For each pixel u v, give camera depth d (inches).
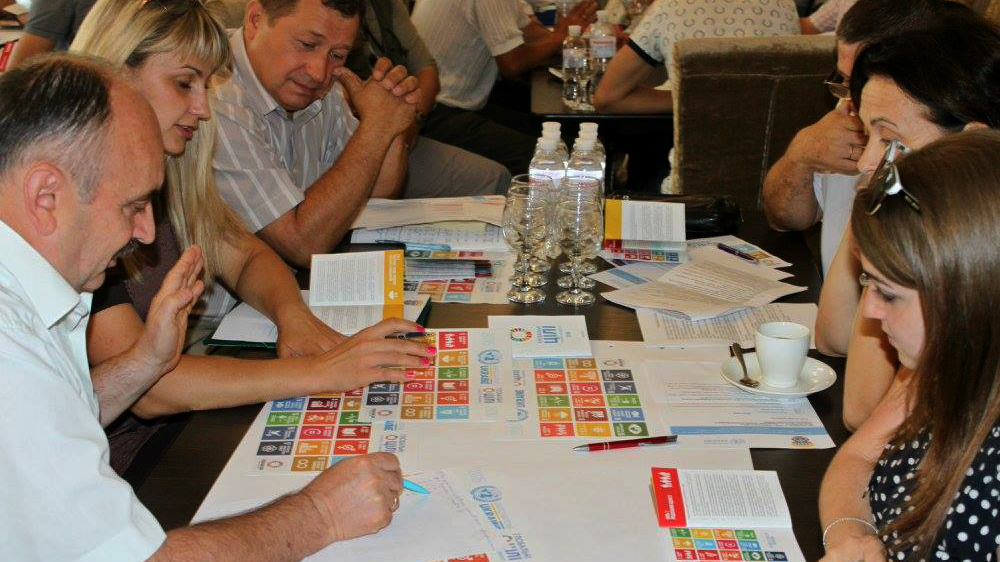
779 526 48.0
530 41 173.3
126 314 65.4
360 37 131.3
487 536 46.6
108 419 60.1
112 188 44.7
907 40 56.6
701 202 90.5
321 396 60.7
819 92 120.9
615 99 136.4
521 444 55.1
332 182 87.0
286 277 75.9
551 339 67.5
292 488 50.8
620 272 80.5
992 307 39.7
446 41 161.6
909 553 44.6
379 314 71.7
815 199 88.1
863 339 56.0
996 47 54.2
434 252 85.1
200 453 54.7
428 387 61.5
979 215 39.3
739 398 60.6
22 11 162.4
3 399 39.1
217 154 86.0
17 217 43.2
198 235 76.2
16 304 42.2
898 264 41.4
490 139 157.2
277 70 88.4
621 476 51.8
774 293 75.9
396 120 88.2
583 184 77.8
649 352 66.6
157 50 65.6
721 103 123.0
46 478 39.8
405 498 49.8
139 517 42.3
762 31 131.7
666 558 45.3
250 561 43.9
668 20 131.2
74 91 43.5
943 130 55.7
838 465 51.3
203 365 61.5
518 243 77.5
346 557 45.6
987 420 41.4
